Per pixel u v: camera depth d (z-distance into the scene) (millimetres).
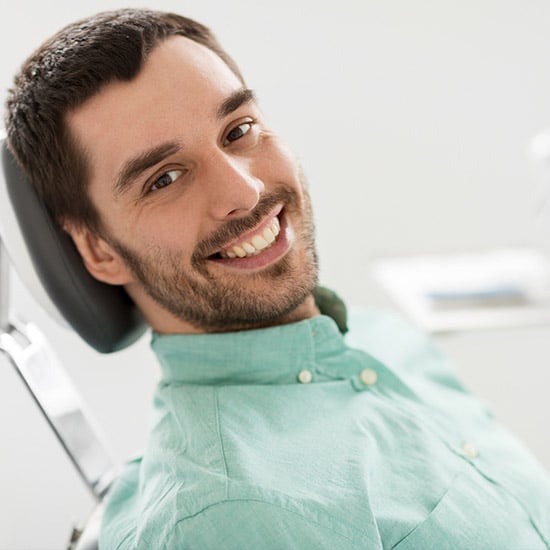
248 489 713
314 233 975
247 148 907
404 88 1555
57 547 1262
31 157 865
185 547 694
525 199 1670
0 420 1249
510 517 849
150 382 1494
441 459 875
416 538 770
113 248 896
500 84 1585
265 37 1459
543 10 1543
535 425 1520
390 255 1670
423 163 1616
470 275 1495
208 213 852
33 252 884
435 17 1513
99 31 839
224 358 911
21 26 1299
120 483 928
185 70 842
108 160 835
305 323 923
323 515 720
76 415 949
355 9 1477
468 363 1535
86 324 937
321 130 1551
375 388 956
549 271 1489
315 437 824
